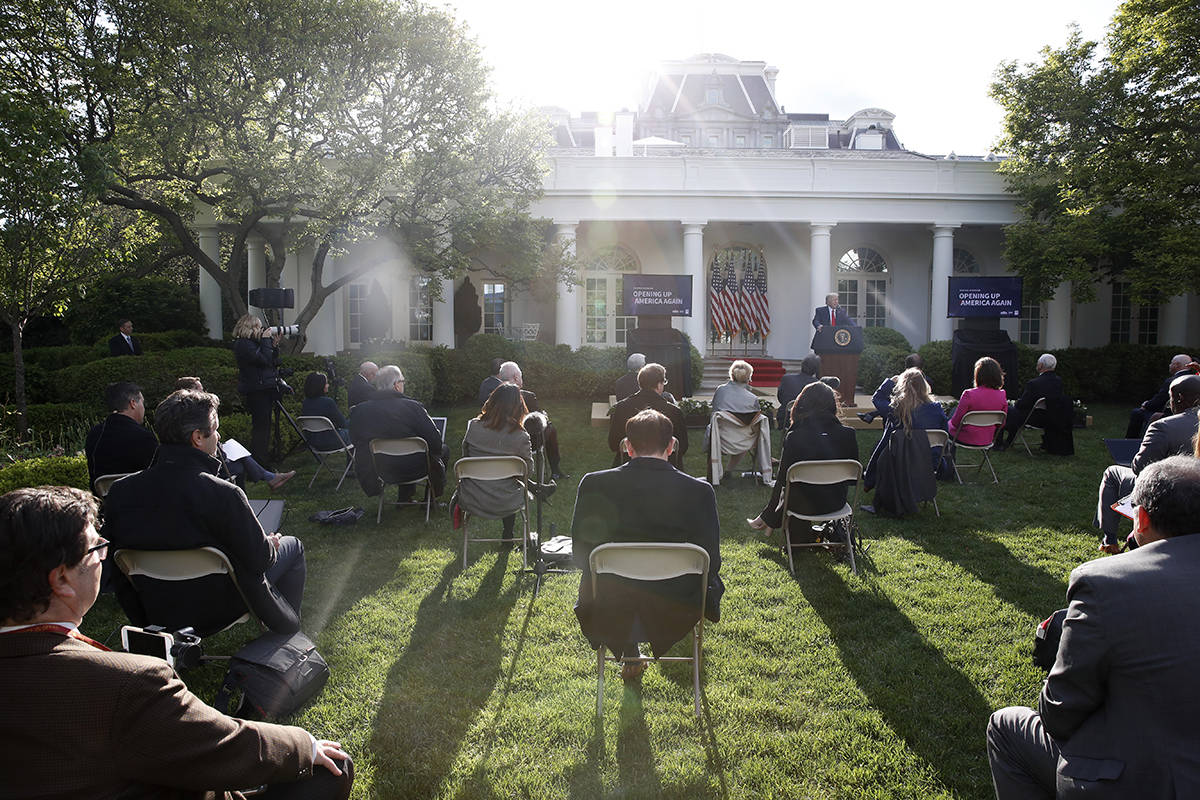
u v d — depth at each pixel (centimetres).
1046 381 1058
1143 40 1567
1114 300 2202
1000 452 1093
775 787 314
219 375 1147
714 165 1881
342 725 363
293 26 1188
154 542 342
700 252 1902
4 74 1059
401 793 311
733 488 886
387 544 656
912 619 487
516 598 527
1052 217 1762
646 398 712
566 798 308
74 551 179
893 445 734
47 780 166
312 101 1246
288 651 324
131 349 1358
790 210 1900
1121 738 203
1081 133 1666
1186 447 468
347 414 1240
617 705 382
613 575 357
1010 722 255
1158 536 219
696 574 359
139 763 174
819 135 4441
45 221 862
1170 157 1547
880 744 344
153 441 513
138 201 1276
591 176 1872
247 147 1209
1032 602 516
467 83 1348
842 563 601
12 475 615
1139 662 199
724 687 400
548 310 2208
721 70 4778
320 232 1338
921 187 1905
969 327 1544
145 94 1141
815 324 1382
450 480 928
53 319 2048
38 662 168
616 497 362
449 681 407
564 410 1552
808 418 580
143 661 180
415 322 2144
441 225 1480
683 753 339
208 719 185
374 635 468
